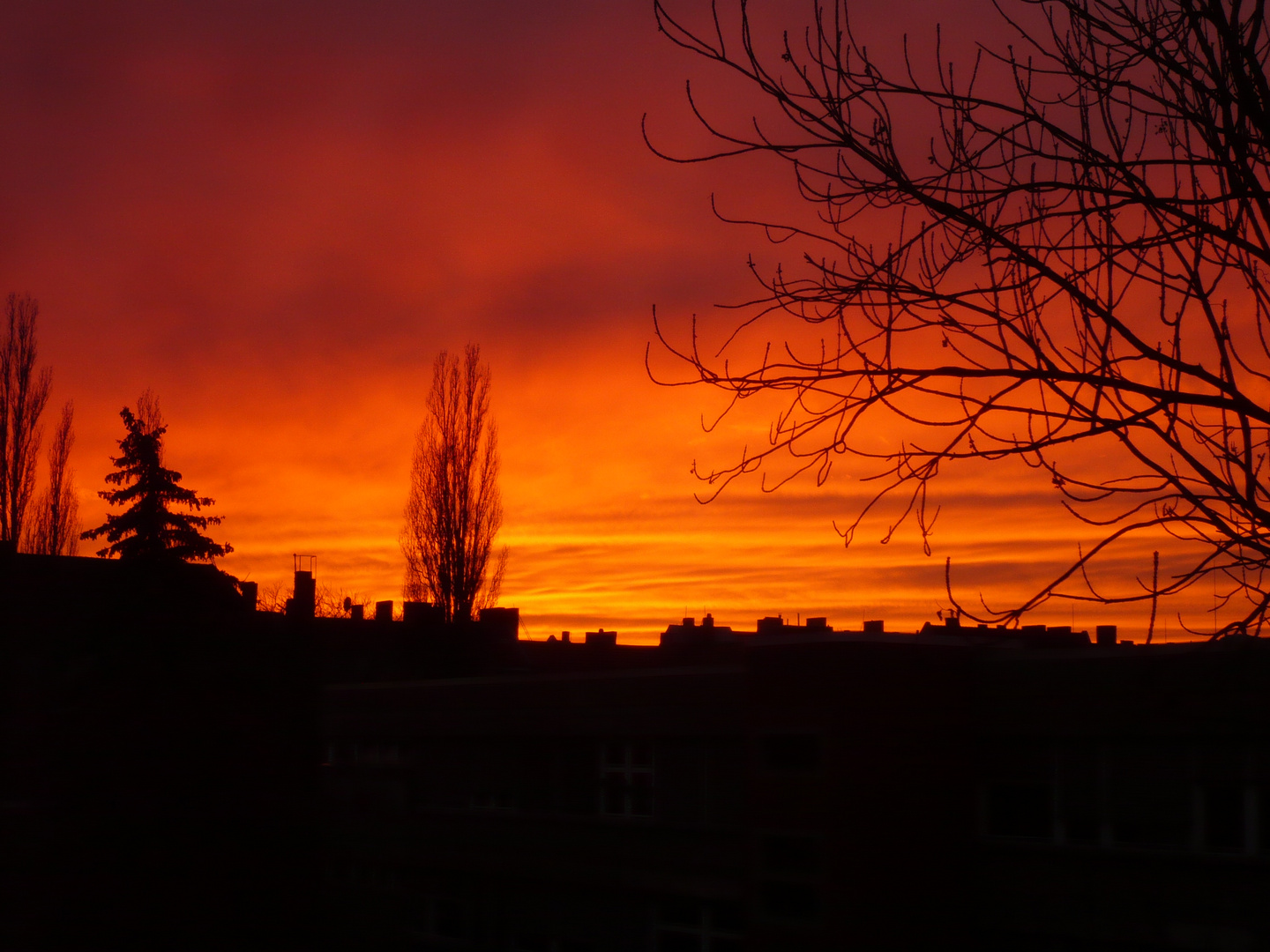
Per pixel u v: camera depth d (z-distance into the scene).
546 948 7.82
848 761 5.95
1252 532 4.80
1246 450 4.70
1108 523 5.00
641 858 7.30
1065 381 4.91
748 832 6.39
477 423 41.72
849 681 6.07
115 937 5.07
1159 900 5.89
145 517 44.53
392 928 7.76
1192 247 4.95
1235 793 5.71
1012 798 6.55
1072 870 6.16
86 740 5.25
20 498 45.28
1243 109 4.76
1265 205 4.77
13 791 5.09
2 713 5.18
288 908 5.63
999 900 6.23
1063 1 5.07
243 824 5.52
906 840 6.02
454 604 40.59
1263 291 4.99
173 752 5.39
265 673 5.76
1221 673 5.77
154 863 5.23
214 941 5.34
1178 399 4.73
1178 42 5.09
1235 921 5.66
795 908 6.10
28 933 4.95
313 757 5.89
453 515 41.09
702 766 7.34
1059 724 6.32
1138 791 6.11
